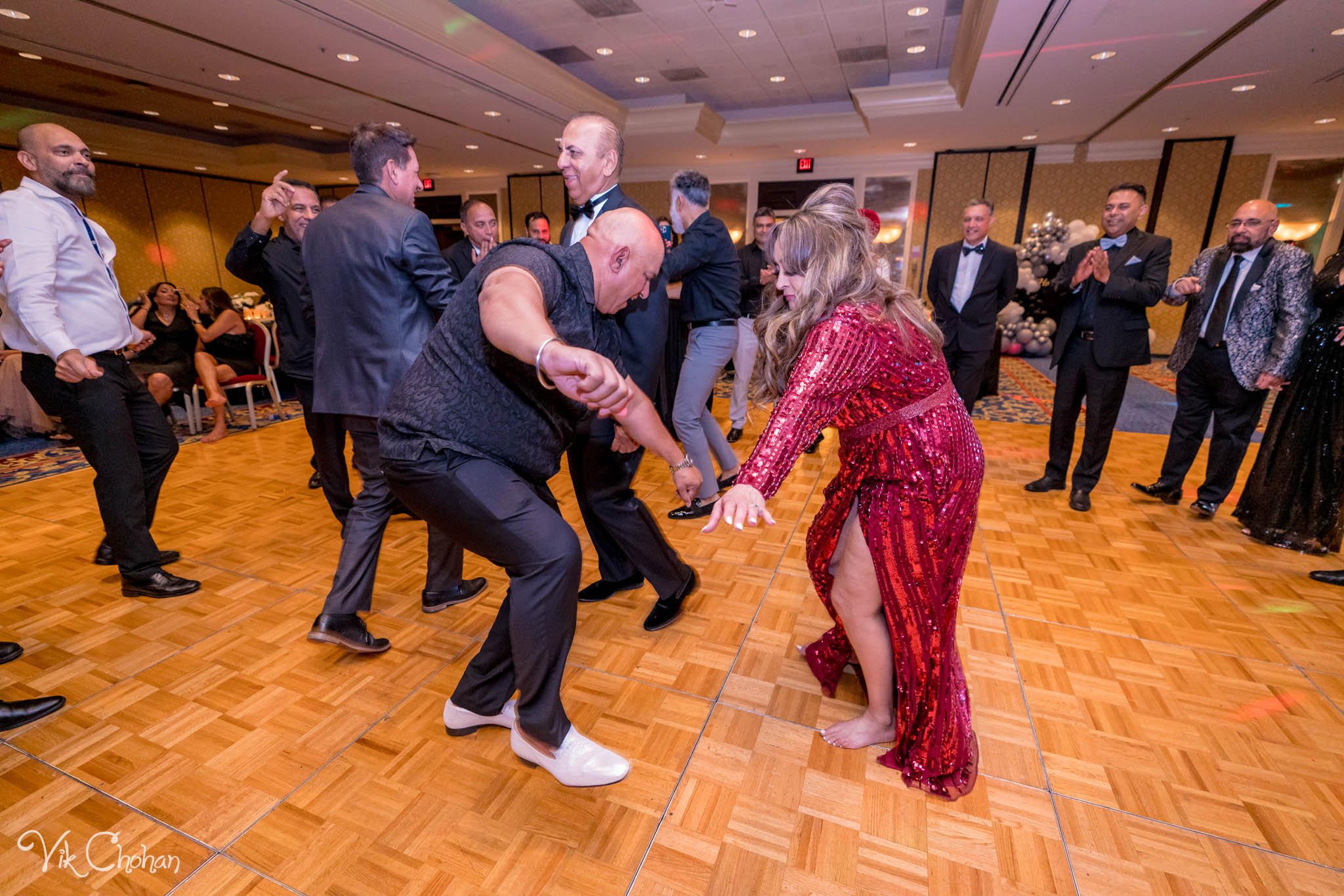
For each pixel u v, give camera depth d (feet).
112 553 8.21
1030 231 28.63
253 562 8.33
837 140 29.19
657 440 4.10
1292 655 6.31
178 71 18.85
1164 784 4.72
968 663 6.22
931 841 4.24
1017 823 4.38
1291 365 8.55
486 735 5.23
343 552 5.94
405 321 5.65
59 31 15.58
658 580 6.64
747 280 14.32
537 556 3.87
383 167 5.84
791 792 4.64
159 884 3.90
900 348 3.88
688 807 4.51
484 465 3.83
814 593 7.56
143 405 7.43
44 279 6.00
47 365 6.55
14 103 25.45
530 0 17.48
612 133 6.19
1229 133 27.76
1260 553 8.67
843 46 21.04
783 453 3.53
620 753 5.01
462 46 17.94
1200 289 9.41
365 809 4.48
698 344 9.20
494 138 28.99
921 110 23.84
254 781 4.71
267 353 17.03
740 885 3.93
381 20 15.38
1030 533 9.37
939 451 4.09
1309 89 20.53
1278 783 4.73
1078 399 10.59
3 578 7.86
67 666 6.08
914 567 4.25
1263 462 8.92
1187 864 4.07
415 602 7.32
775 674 6.03
